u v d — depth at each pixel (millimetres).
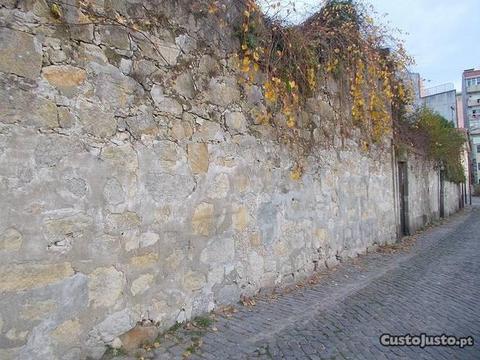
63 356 3053
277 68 5641
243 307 4723
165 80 4000
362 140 8438
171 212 3988
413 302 5227
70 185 3139
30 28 2943
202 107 4426
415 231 13031
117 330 3441
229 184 4754
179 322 4023
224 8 4793
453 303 5223
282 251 5676
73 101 3191
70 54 3189
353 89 7770
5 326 2732
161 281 3859
